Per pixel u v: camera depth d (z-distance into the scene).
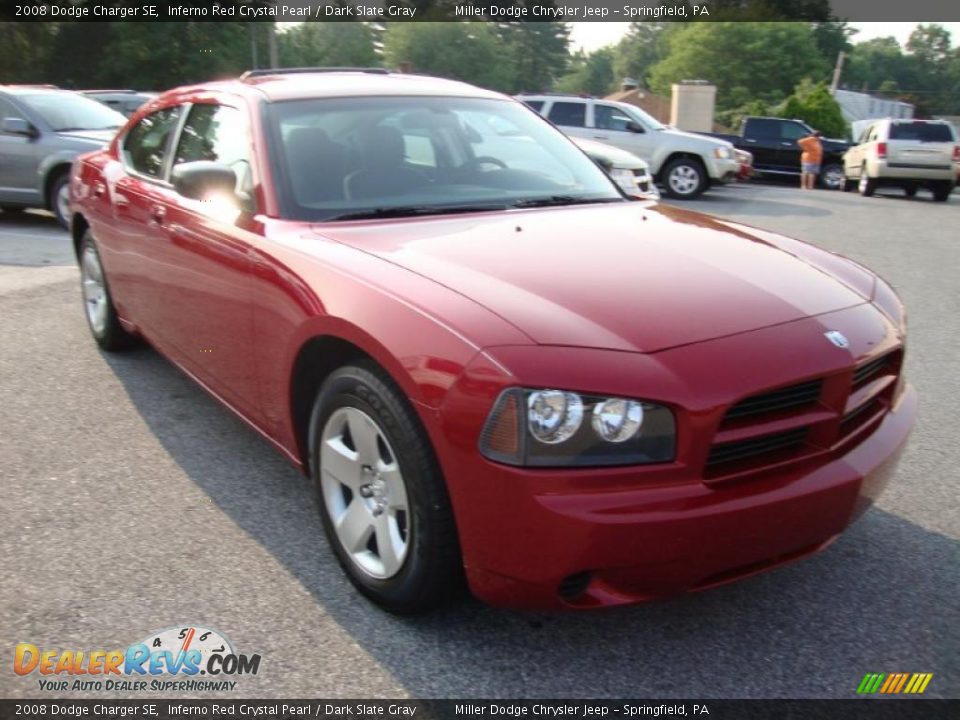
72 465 3.84
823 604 2.87
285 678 2.49
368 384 2.58
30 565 3.03
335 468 2.84
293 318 2.91
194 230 3.62
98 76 44.47
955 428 4.46
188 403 4.59
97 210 4.91
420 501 2.45
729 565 2.35
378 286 2.65
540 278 2.67
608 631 2.72
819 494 2.41
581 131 17.08
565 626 2.73
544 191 3.78
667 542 2.22
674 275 2.78
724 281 2.77
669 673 2.54
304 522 3.37
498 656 2.60
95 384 4.86
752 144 22.27
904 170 18.12
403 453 2.47
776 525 2.36
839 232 12.14
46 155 9.89
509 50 109.25
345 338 2.63
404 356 2.41
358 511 2.78
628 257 2.92
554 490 2.20
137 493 3.59
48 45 43.47
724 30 68.38
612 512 2.19
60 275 7.56
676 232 3.30
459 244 2.97
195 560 3.09
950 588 2.97
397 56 78.56
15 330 5.86
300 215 3.26
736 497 2.29
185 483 3.69
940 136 18.11
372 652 2.61
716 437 2.29
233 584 2.94
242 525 3.34
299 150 3.48
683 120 30.28
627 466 2.23
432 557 2.47
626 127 16.94
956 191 22.11
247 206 3.40
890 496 3.67
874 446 2.66
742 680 2.51
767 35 68.06
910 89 131.12
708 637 2.70
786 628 2.74
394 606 2.70
